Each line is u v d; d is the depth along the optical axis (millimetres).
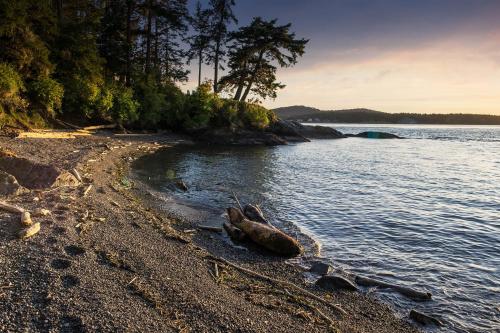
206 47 48531
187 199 15367
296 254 10031
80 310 5527
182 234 10766
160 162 24578
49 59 29031
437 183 21844
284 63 45844
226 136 41062
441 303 7660
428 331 6672
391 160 33500
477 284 8531
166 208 13531
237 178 20766
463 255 10281
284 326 6137
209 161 26922
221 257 9430
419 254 10297
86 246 7949
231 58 46031
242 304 6715
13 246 7297
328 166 27531
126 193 14336
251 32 44219
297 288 7965
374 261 9758
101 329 5156
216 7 46656
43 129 25156
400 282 8586
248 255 9812
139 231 9820
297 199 16344
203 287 7148
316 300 7508
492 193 19000
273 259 9656
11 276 6234
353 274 8945
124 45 38375
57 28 29391
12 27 23344
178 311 6023
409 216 14102
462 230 12516
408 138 73938
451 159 35750
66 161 16625
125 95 34438
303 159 31172
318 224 12836
